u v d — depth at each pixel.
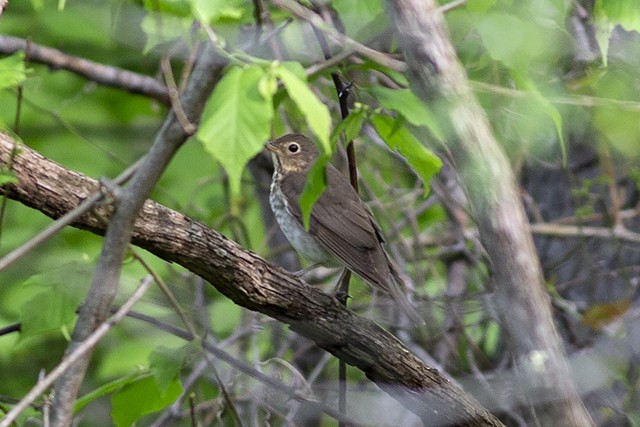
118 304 11.58
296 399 8.94
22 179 7.27
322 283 14.57
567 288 13.63
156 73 14.34
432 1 5.94
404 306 10.17
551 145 10.96
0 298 12.77
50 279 8.16
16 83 7.65
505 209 5.49
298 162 11.44
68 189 7.39
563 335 13.03
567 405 5.24
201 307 12.26
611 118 10.34
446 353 13.19
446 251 13.98
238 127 5.82
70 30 14.16
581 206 13.66
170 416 11.65
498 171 5.59
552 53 9.29
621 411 11.66
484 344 14.28
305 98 5.86
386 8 6.04
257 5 8.64
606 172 12.60
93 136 14.79
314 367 13.70
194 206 14.11
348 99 9.87
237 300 8.28
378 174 14.12
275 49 8.60
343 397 9.39
